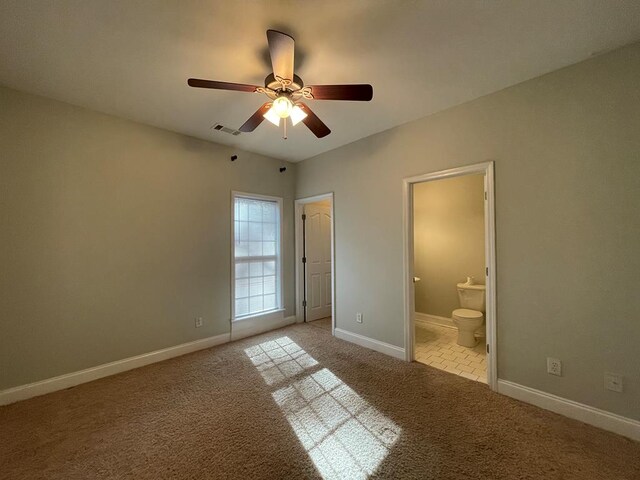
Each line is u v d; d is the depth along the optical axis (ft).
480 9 4.89
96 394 7.57
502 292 7.45
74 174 8.20
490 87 7.41
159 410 6.82
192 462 5.20
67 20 5.05
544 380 6.82
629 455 5.26
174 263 10.21
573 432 5.90
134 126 9.34
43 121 7.73
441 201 13.53
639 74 5.67
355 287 11.32
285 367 9.15
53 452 5.46
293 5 4.78
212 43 5.74
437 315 13.75
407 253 9.57
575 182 6.40
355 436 5.86
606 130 6.03
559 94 6.60
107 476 4.91
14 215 7.30
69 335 8.07
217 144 11.48
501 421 6.30
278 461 5.22
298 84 5.93
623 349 5.85
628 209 5.81
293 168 14.38
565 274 6.54
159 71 6.68
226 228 11.71
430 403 7.04
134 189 9.32
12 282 7.26
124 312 9.06
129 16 4.99
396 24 5.24
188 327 10.53
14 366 7.27
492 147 7.63
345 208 11.73
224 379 8.37
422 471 4.95
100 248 8.63
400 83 7.23
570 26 5.27
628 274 5.81
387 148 10.12
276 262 13.73
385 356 9.98
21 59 6.16
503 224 7.44
